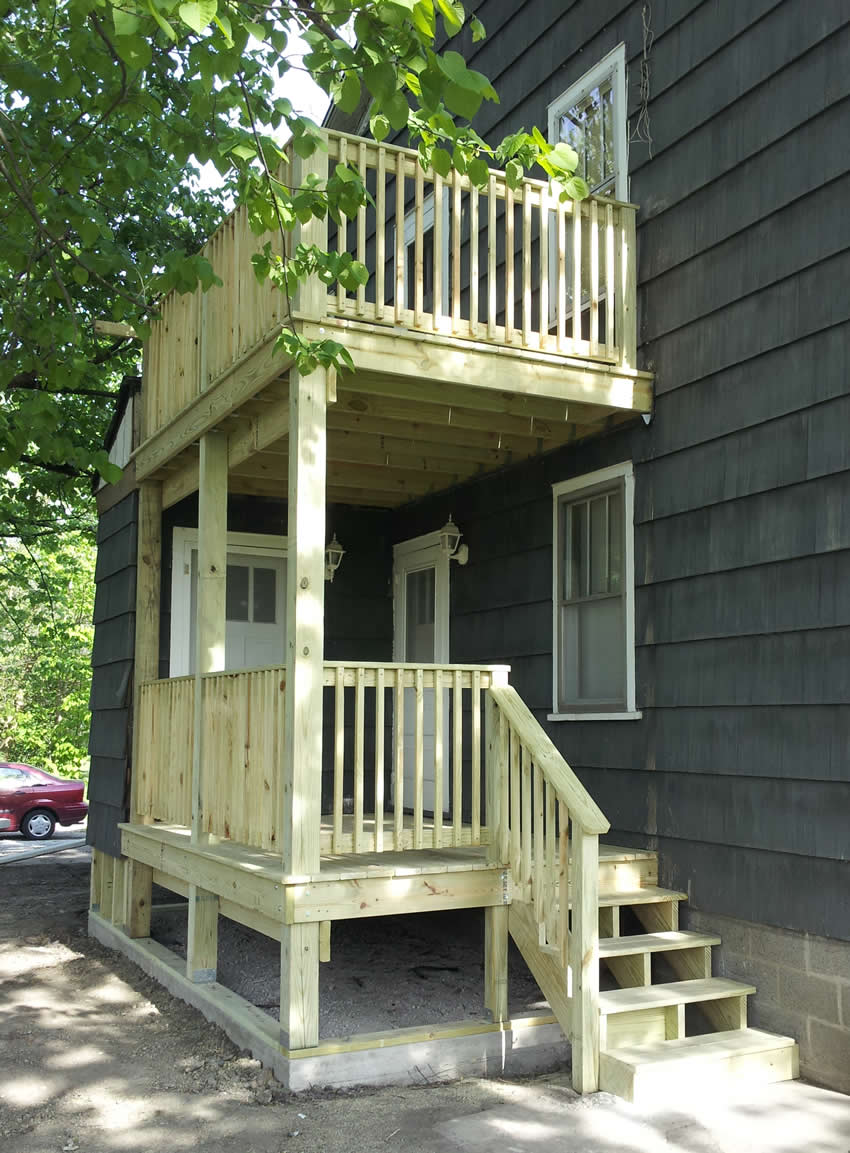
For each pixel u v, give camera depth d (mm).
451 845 5457
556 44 7418
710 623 5668
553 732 6969
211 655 6453
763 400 5418
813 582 5043
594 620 6746
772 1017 5148
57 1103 4766
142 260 9539
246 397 5793
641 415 6281
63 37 4457
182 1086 4934
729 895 5434
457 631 8320
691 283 5973
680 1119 4379
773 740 5211
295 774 4988
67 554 22125
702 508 5789
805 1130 4262
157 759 7500
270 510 9102
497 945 5410
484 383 5691
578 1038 4758
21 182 4395
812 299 5152
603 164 6867
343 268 4238
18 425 4348
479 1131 4285
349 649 9273
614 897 5590
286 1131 4352
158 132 4480
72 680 26875
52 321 4695
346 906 5031
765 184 5488
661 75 6316
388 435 6938
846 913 4766
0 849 15867
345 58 3127
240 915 5848
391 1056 4973
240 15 3262
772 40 5488
